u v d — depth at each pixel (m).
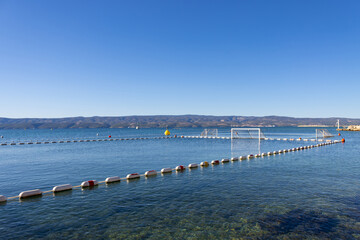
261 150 59.09
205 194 19.98
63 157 45.28
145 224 14.25
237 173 28.72
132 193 20.56
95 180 24.14
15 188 22.67
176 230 13.47
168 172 29.62
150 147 66.25
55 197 19.66
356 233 13.05
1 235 12.96
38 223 14.49
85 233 13.18
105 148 63.72
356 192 20.25
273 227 13.79
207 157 44.66
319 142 86.94
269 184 23.12
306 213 15.70
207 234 13.01
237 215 15.44
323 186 22.25
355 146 67.00
